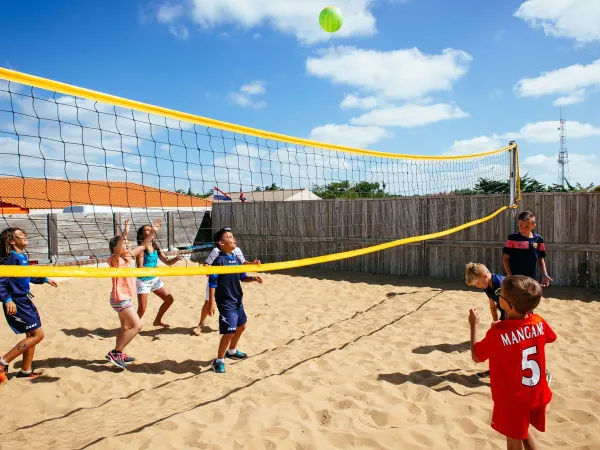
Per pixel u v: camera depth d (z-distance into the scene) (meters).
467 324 5.82
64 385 4.07
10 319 4.08
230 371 4.43
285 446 2.85
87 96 3.02
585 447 2.85
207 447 2.83
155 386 4.12
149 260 5.40
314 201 10.84
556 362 4.39
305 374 4.17
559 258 8.31
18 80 2.67
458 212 9.34
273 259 11.38
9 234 3.98
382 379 4.02
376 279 9.49
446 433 3.05
